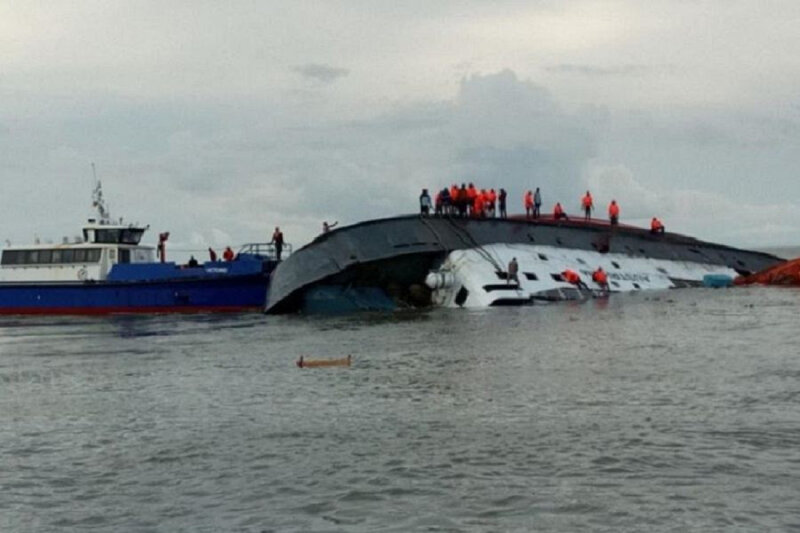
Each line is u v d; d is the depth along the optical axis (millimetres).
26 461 16453
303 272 52594
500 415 18781
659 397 20109
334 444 16688
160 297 60469
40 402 23234
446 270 54281
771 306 45531
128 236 63812
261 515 12711
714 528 11492
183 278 60375
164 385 25375
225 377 26500
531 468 14508
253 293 60312
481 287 52812
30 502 13820
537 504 12695
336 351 31844
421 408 19953
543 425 17609
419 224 56188
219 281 60094
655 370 24234
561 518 12102
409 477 14266
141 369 29500
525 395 21078
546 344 31422
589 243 67125
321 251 53094
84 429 19203
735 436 16047
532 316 44156
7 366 32031
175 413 20641
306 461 15508
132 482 14680
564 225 67125
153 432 18531
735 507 12219
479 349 30641
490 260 55344
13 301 61938
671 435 16312
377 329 40062
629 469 14211
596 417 18172
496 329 37656
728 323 36906
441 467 14781
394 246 53594
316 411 20078
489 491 13383
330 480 14266
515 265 54062
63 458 16562
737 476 13602
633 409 18844
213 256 62562
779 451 14930
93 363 31984
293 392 22984
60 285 61312
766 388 20703
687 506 12344
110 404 22406
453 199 59188
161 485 14422
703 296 55719
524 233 62312
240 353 32781
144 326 49375
